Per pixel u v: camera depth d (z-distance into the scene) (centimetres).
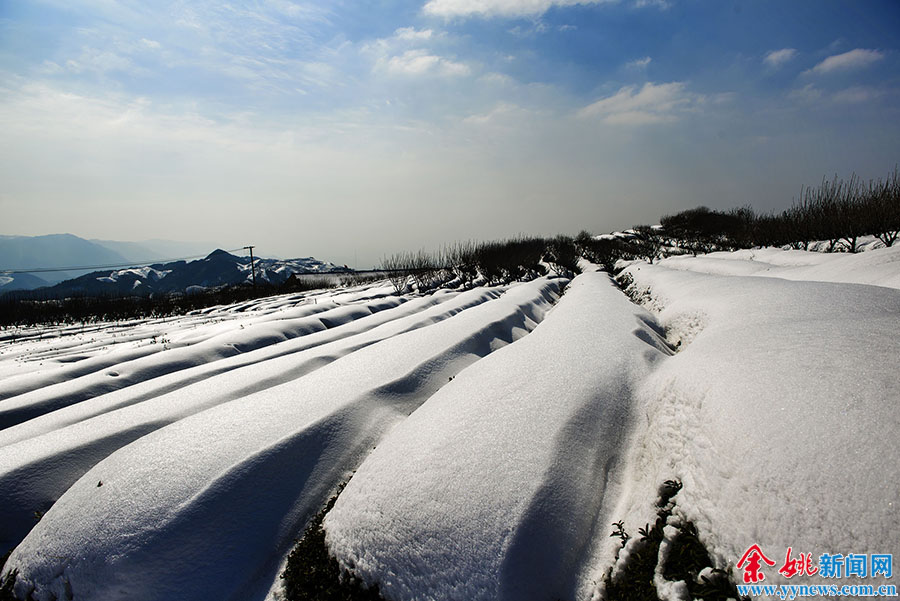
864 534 192
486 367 500
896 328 298
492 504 290
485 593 258
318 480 395
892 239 1046
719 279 765
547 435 340
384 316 1130
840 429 231
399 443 378
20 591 317
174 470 362
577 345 509
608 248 2973
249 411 455
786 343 329
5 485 398
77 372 774
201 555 321
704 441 288
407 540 290
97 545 314
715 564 238
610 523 304
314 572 313
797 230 1455
